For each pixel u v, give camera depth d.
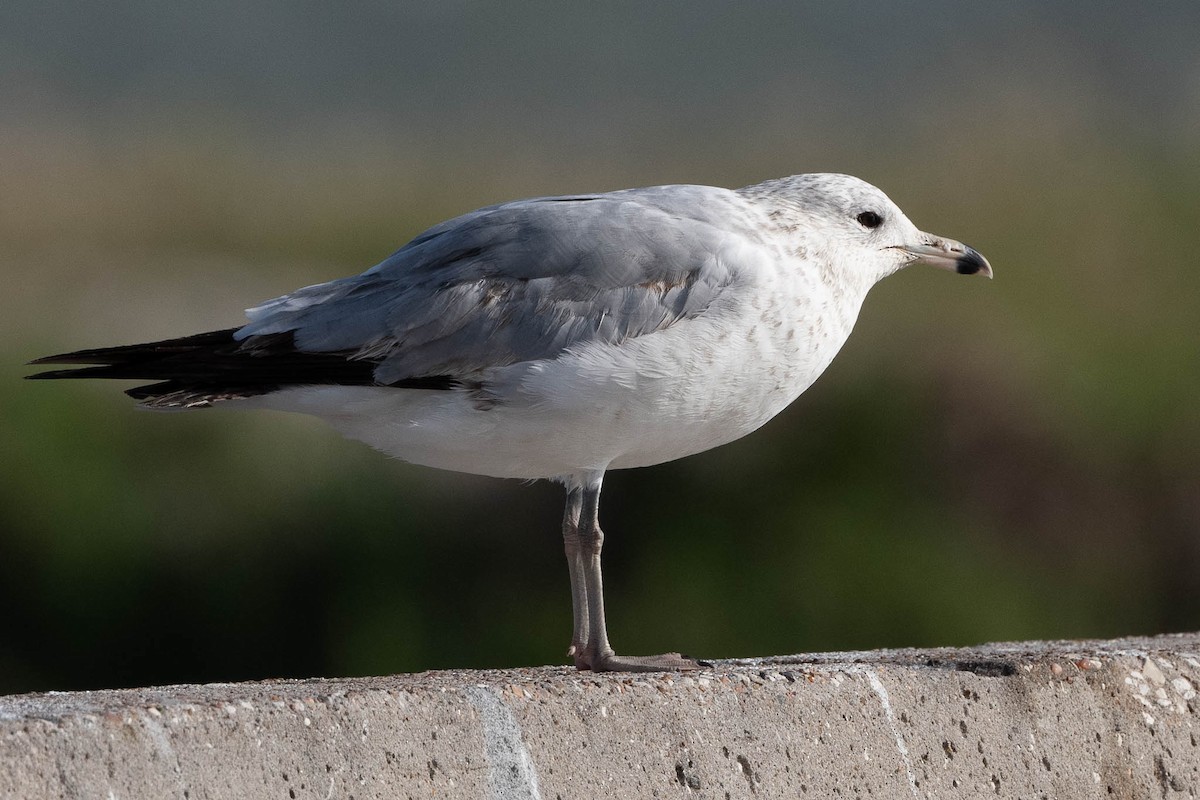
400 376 6.75
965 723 6.09
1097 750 6.25
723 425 7.01
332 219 20.33
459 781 5.21
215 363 6.87
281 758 4.95
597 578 6.98
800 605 14.34
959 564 14.80
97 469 14.46
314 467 14.62
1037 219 18.58
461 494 14.50
